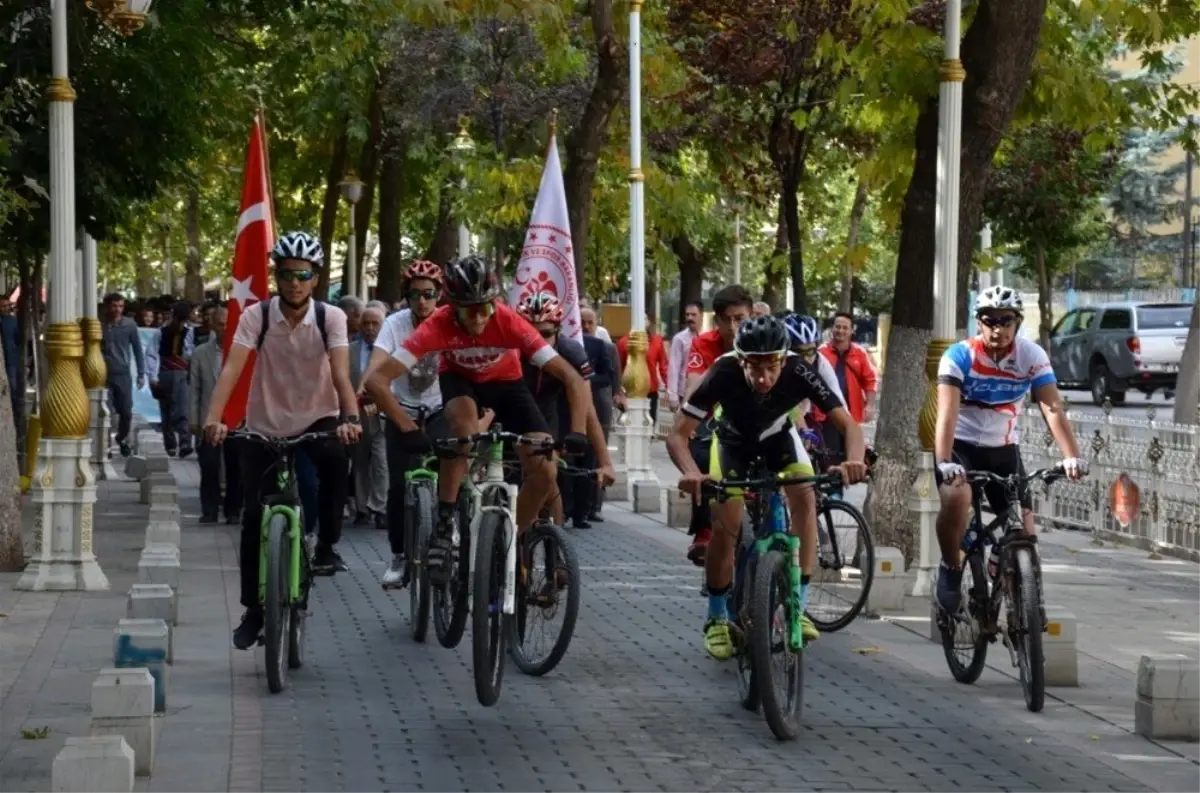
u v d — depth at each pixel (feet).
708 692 32.48
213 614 40.93
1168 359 133.39
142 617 35.01
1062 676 33.40
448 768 26.43
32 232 63.10
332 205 121.90
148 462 70.90
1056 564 53.42
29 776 25.41
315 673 33.86
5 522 47.26
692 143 96.48
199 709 30.37
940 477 31.63
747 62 75.46
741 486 29.55
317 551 34.17
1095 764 27.37
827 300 190.29
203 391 62.90
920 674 34.86
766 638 28.04
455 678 33.53
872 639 39.22
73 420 44.06
